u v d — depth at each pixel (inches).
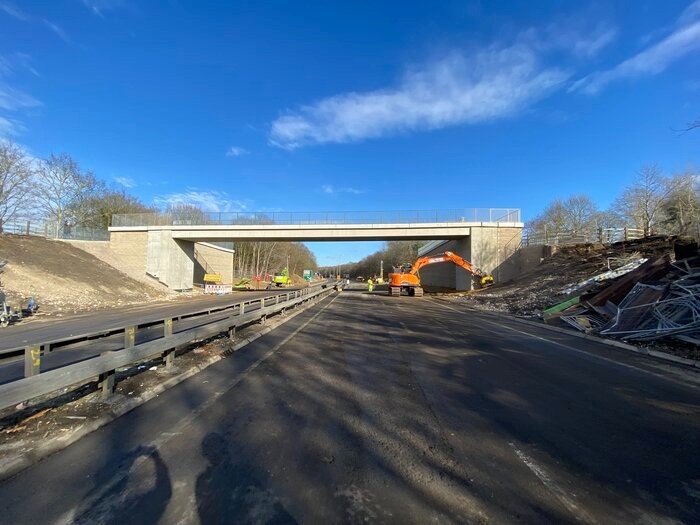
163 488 139.3
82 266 1224.2
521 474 150.9
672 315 446.6
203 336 352.2
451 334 515.8
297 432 189.5
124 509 127.0
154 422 201.8
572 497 135.5
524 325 622.2
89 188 2279.8
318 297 1250.0
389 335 505.4
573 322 560.1
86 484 142.2
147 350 262.4
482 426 199.2
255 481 143.9
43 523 120.1
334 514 124.1
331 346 421.1
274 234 1758.1
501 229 1606.8
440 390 261.6
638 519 123.6
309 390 259.3
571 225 2485.2
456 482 144.4
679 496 137.2
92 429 190.5
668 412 223.8
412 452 168.7
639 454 169.6
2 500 132.0
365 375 299.3
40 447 165.0
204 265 2209.6
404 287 1480.1
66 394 234.1
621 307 530.9
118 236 1786.4
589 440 183.5
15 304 775.7
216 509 126.6
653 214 1908.2
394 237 1764.3
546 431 193.6
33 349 178.7
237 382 277.4
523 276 1311.5
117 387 250.4
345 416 211.6
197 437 183.2
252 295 1648.6
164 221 1787.6
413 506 128.9
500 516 124.0
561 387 271.9
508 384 277.7
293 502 130.6
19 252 1080.8
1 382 253.9
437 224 1656.0
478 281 1552.7
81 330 553.6
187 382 276.7
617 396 252.8
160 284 1582.2
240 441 178.7
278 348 405.7
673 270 576.1
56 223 1873.8
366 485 141.6
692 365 343.3
